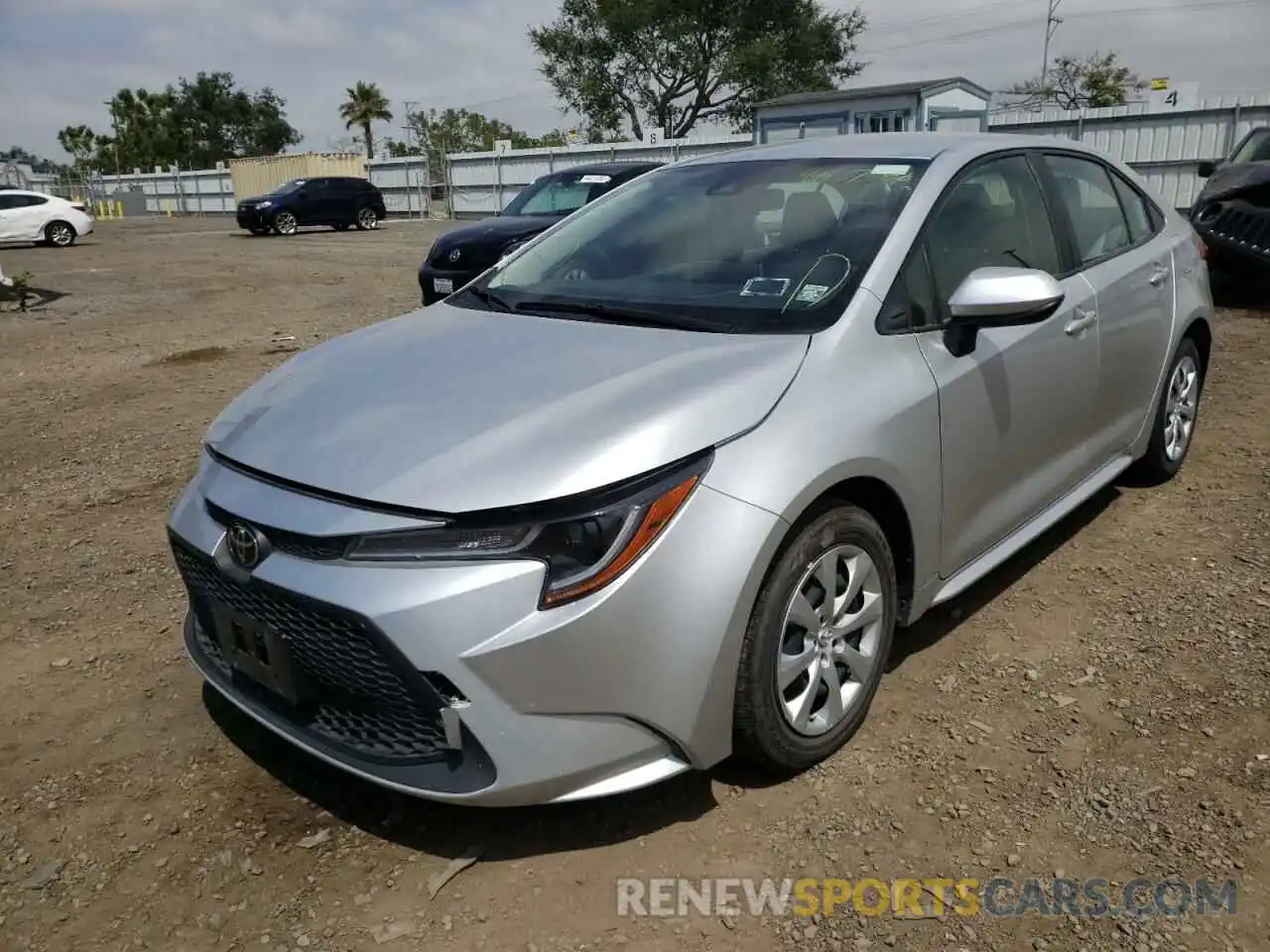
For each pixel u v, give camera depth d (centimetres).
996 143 371
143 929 236
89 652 362
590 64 4391
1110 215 423
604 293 334
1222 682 314
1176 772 274
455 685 225
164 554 447
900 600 307
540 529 226
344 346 331
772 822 263
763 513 243
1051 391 353
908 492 287
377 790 281
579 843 258
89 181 5331
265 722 266
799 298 297
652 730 240
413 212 3803
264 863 255
